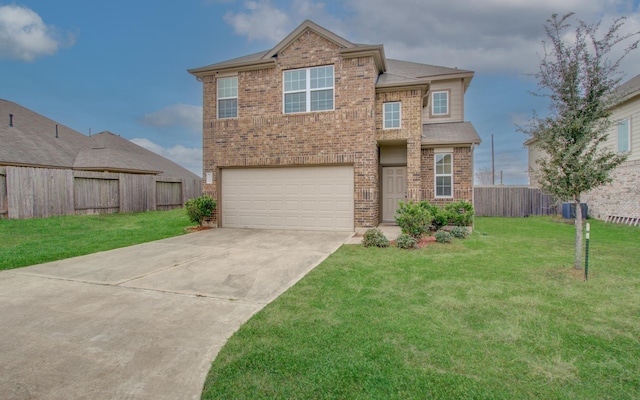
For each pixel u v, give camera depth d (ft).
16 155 52.95
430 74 51.67
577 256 20.70
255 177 40.45
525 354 10.54
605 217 51.75
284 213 39.42
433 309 14.14
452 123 50.37
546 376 9.40
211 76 41.27
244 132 40.19
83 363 10.14
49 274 20.18
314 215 38.45
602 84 19.07
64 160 59.93
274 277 19.45
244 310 14.30
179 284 18.19
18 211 40.55
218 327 12.61
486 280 18.42
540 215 63.31
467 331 12.09
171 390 8.85
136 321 13.21
